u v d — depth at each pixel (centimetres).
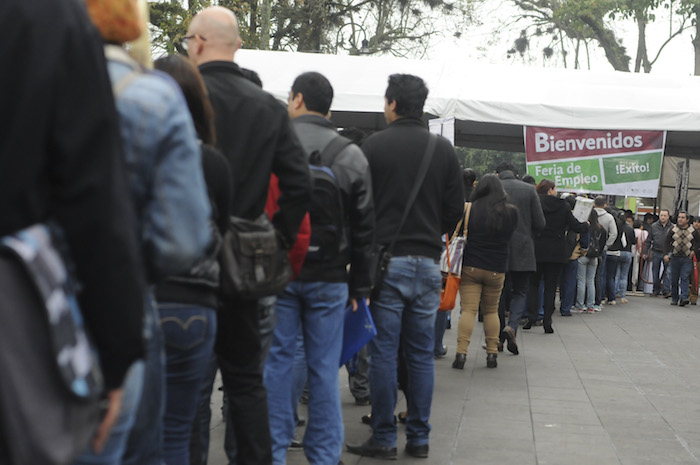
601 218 1459
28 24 149
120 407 182
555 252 1105
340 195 408
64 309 151
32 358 146
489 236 795
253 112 338
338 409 410
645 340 1099
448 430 573
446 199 496
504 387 734
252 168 335
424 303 488
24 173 148
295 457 495
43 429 146
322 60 1241
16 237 148
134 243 160
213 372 388
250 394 332
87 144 154
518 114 1266
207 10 350
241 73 351
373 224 422
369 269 425
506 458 509
